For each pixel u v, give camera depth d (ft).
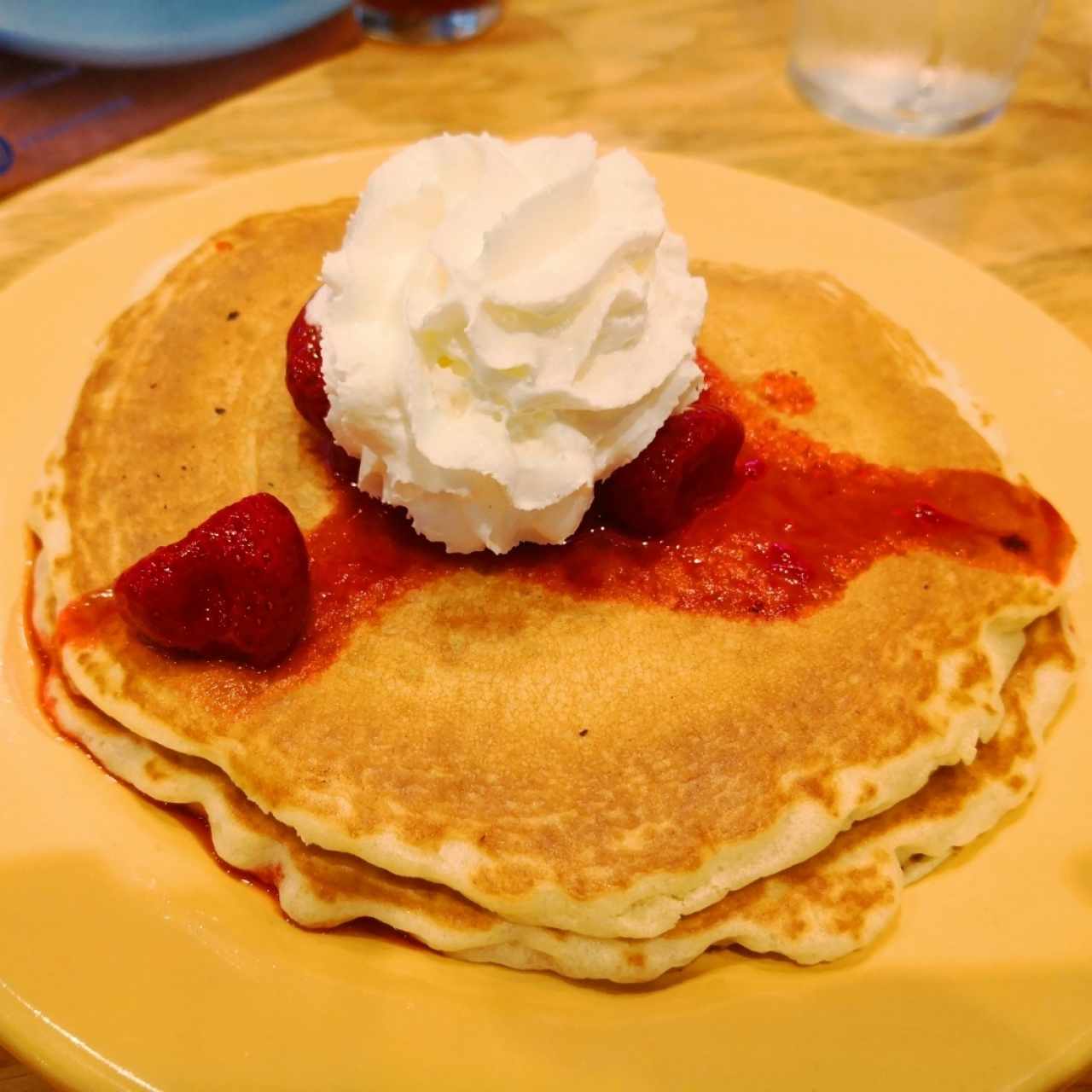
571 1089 0.44
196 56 0.98
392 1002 0.46
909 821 0.52
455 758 0.50
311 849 0.50
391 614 0.55
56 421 0.66
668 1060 0.45
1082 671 0.59
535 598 0.56
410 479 0.54
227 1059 0.44
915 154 1.05
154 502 0.59
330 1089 0.43
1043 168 1.04
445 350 0.54
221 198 0.80
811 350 0.70
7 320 0.69
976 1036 0.46
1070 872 0.52
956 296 0.77
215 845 0.50
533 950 0.49
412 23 1.14
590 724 0.52
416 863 0.47
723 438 0.58
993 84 1.09
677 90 1.11
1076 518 0.66
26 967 0.45
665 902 0.48
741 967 0.49
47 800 0.51
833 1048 0.46
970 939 0.49
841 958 0.49
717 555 0.59
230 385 0.64
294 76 1.08
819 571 0.58
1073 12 1.25
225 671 0.52
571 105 1.08
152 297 0.68
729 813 0.49
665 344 0.56
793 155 1.04
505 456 0.53
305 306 0.61
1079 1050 0.45
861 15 1.07
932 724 0.52
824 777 0.50
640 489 0.57
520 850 0.48
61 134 0.98
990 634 0.57
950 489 0.62
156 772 0.51
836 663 0.54
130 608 0.51
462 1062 0.45
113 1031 0.44
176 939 0.47
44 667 0.56
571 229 0.55
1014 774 0.54
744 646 0.55
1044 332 0.75
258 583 0.50
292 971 0.47
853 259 0.80
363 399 0.54
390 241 0.57
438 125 1.04
